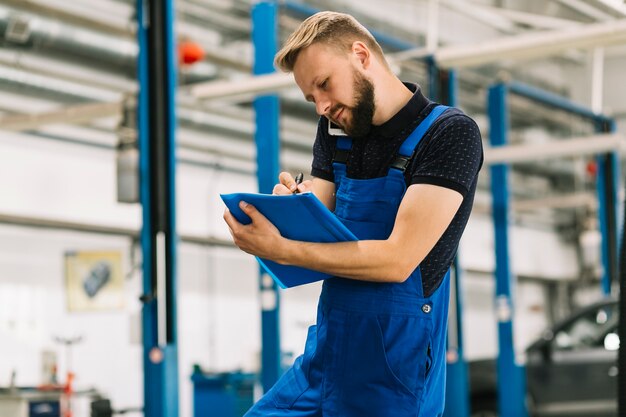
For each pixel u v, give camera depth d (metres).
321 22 2.22
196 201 13.44
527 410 9.49
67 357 11.69
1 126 9.56
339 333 2.25
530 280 19.39
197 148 12.86
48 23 8.77
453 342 9.63
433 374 2.28
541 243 19.41
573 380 9.28
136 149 7.00
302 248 2.16
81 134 11.98
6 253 11.22
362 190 2.28
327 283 2.31
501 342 10.25
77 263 11.89
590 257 17.56
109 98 10.10
